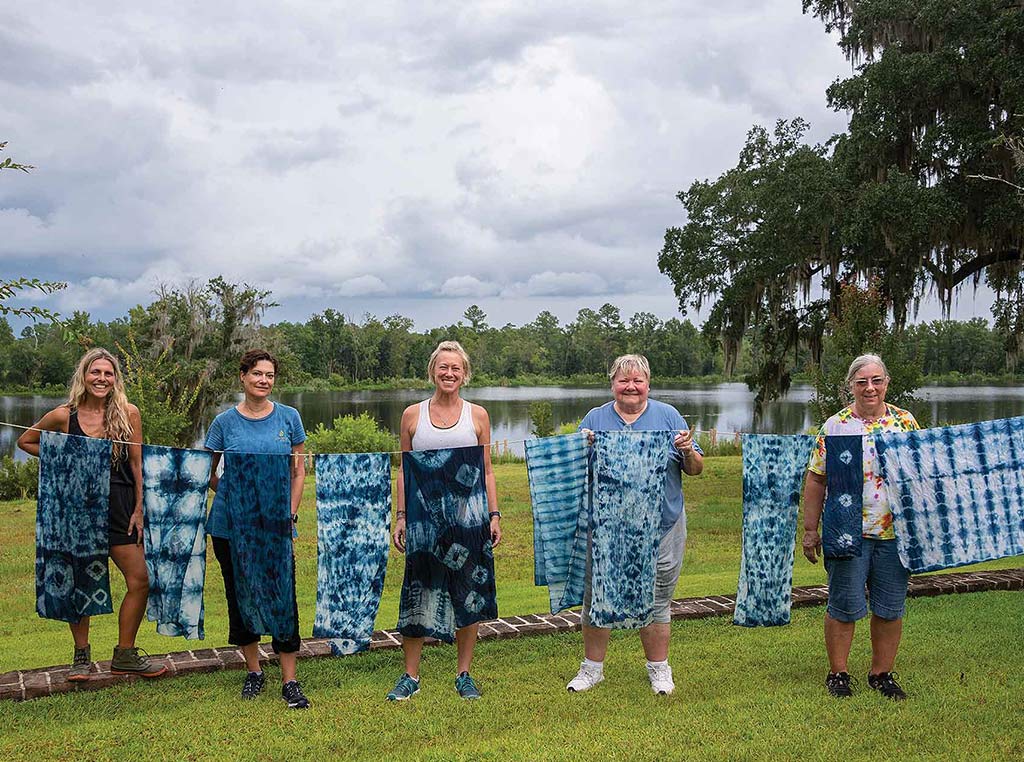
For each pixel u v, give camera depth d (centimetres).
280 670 502
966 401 4638
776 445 470
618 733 397
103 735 402
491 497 452
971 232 1566
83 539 446
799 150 1731
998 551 441
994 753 364
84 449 441
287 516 440
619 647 548
